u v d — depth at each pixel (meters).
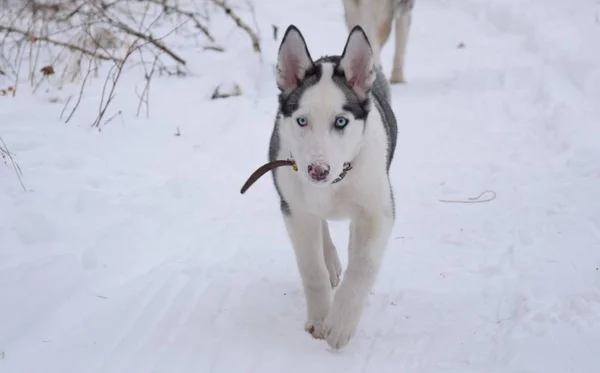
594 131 2.94
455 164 2.86
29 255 2.21
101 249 2.23
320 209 1.93
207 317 2.00
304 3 5.50
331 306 1.96
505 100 3.42
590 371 1.79
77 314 2.00
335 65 1.90
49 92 3.36
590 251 2.23
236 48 4.25
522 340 1.88
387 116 2.12
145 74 3.59
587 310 1.97
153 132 3.06
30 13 4.29
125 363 1.84
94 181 2.61
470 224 2.45
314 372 1.81
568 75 3.54
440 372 1.81
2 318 1.96
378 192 1.91
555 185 2.62
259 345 1.90
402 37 3.77
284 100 1.92
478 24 4.96
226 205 2.59
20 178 2.55
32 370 1.81
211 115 3.28
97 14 4.03
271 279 2.18
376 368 1.83
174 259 2.26
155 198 2.55
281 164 1.89
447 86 3.74
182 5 4.86
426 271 2.22
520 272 2.17
